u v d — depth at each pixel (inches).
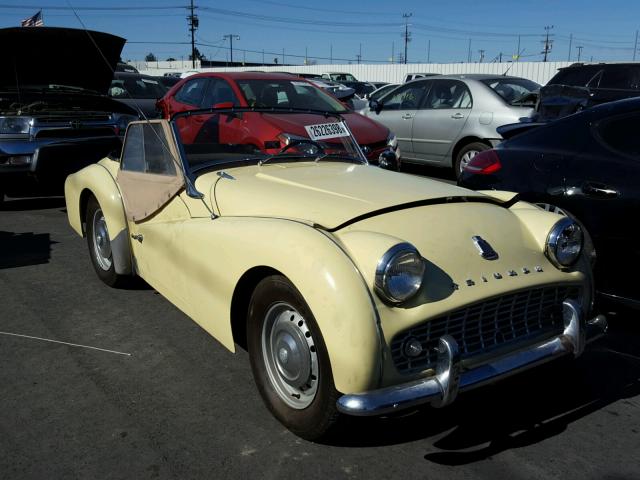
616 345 145.4
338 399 90.6
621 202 146.1
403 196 115.0
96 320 159.2
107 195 163.2
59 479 95.4
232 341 115.0
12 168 270.4
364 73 1478.8
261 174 134.8
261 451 102.9
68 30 250.1
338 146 165.0
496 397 121.3
